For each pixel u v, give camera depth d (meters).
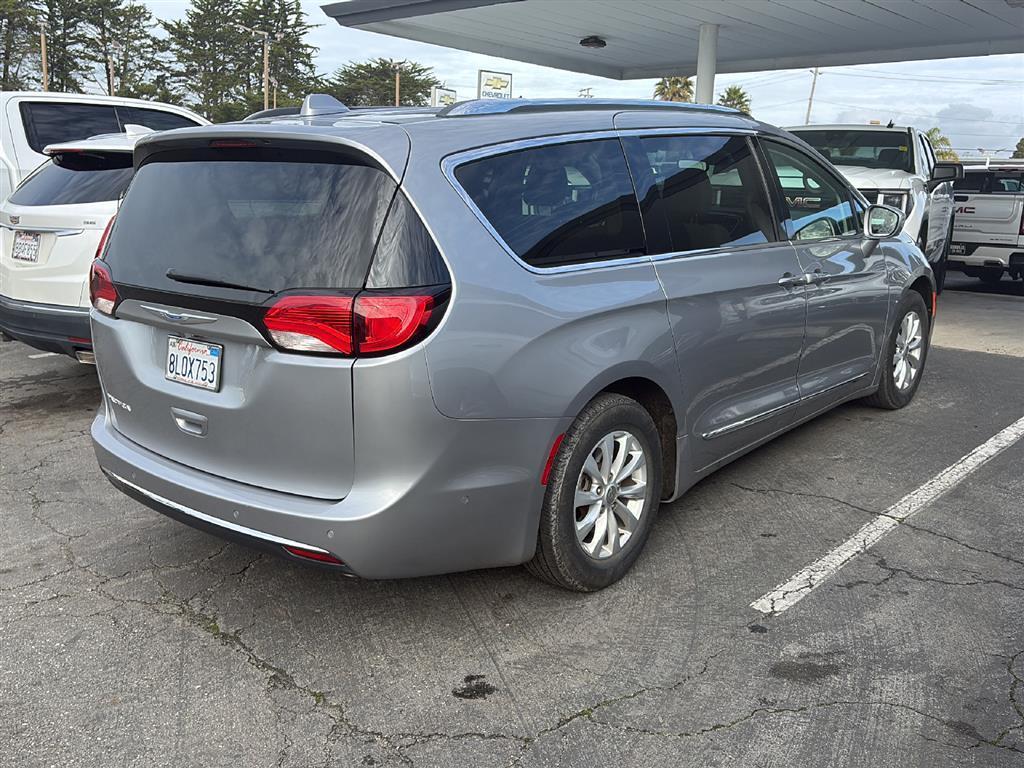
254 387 2.69
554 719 2.58
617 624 3.09
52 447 4.96
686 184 3.60
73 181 5.57
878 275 4.91
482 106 3.07
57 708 2.64
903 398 5.62
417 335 2.54
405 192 2.61
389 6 11.91
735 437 3.90
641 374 3.20
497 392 2.71
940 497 4.21
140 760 2.42
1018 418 5.46
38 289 5.40
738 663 2.84
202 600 3.28
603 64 16.61
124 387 3.16
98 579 3.43
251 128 2.81
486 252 2.73
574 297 2.96
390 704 2.66
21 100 8.38
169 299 2.87
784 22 11.88
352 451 2.59
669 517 3.98
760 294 3.84
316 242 2.62
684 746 2.45
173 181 3.03
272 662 2.88
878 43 13.53
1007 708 2.61
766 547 3.68
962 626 3.06
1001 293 12.40
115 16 80.12
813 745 2.45
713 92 12.38
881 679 2.75
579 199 3.12
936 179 9.39
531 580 3.41
